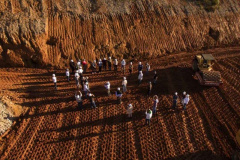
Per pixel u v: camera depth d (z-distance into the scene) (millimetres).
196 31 24062
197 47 23500
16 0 21375
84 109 16422
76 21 21875
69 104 16906
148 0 24234
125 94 17859
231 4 26078
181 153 13375
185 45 23438
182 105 16703
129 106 14914
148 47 22484
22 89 18188
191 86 18578
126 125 15172
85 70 20469
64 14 21812
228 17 25375
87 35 21672
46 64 20688
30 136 14445
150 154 13344
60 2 22312
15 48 20234
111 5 23250
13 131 14812
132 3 23797
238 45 24078
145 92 18047
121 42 22156
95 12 22516
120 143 14008
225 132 14656
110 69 20719
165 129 14883
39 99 17312
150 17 23531
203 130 14812
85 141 14094
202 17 24719
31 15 21000
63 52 20953
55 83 17891
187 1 25297
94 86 18734
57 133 14625
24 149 13664
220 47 23859
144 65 21312
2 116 15086
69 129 14891
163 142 14039
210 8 25156
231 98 17266
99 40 21734
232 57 22109
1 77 19359
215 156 13172
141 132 14688
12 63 20469
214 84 17797
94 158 13148
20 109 16375
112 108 16531
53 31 21141
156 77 18250
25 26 20297
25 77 19625
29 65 20766
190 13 24594
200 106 16656
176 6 24625
